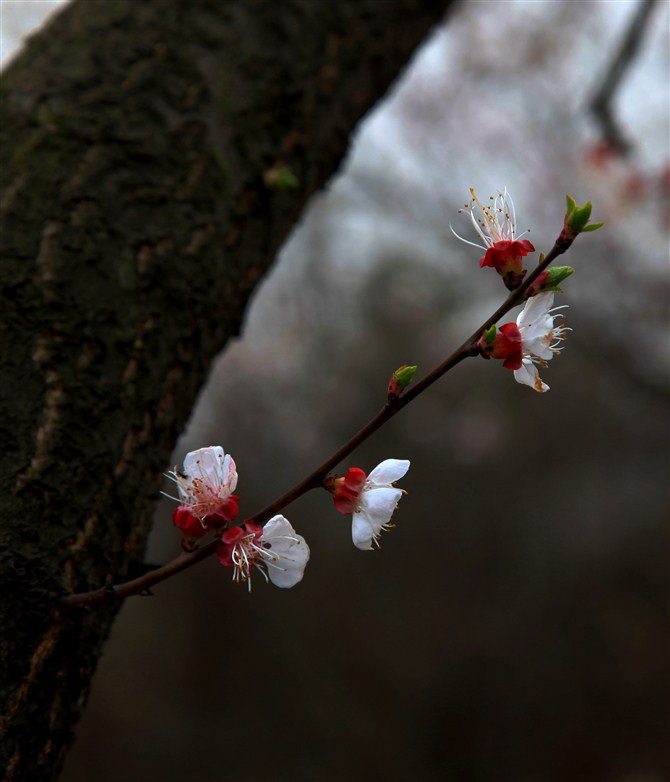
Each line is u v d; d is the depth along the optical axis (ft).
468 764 36.42
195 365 5.19
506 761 36.42
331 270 38.63
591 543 39.63
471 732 36.78
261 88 6.00
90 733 36.06
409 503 39.99
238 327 5.72
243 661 37.52
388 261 37.04
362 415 39.93
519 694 37.29
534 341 3.68
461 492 40.34
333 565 38.70
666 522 39.11
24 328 4.49
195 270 5.19
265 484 38.58
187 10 6.00
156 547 35.88
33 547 3.98
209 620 37.78
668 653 37.14
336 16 6.64
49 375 4.41
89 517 4.24
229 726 37.01
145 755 36.22
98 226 4.95
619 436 40.40
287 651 37.52
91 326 4.64
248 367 39.27
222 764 36.22
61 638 3.97
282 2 6.36
